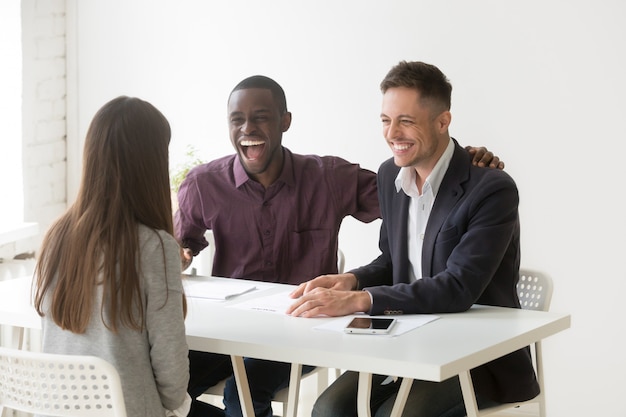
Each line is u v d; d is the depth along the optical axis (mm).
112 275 2215
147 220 2285
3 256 4508
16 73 4586
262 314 2688
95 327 2246
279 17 4578
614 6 3912
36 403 2184
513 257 2904
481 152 2928
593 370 4082
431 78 2809
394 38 4348
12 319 2699
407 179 2920
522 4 4078
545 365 4188
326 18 4480
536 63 4074
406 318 2627
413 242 2971
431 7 4254
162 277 2262
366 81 4422
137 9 4863
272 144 3328
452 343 2340
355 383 2832
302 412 4273
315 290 2725
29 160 4699
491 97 4172
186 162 4836
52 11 4820
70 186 4961
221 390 3086
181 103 4824
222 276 3459
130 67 4902
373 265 3098
